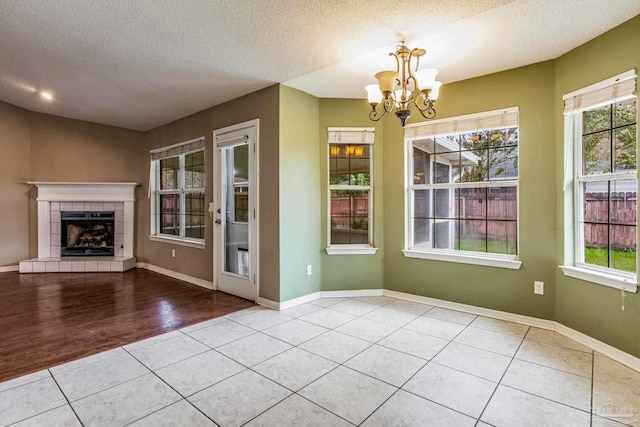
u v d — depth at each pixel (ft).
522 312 10.48
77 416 6.02
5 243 17.48
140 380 7.23
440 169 12.28
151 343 9.12
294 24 7.96
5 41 8.91
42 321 10.76
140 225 19.67
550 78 9.90
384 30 8.21
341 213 13.67
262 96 12.33
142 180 19.76
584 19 7.72
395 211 13.05
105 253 19.36
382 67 10.44
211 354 8.46
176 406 6.32
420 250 12.68
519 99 10.39
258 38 8.66
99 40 8.84
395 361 8.06
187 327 10.27
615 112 8.52
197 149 15.58
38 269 17.72
